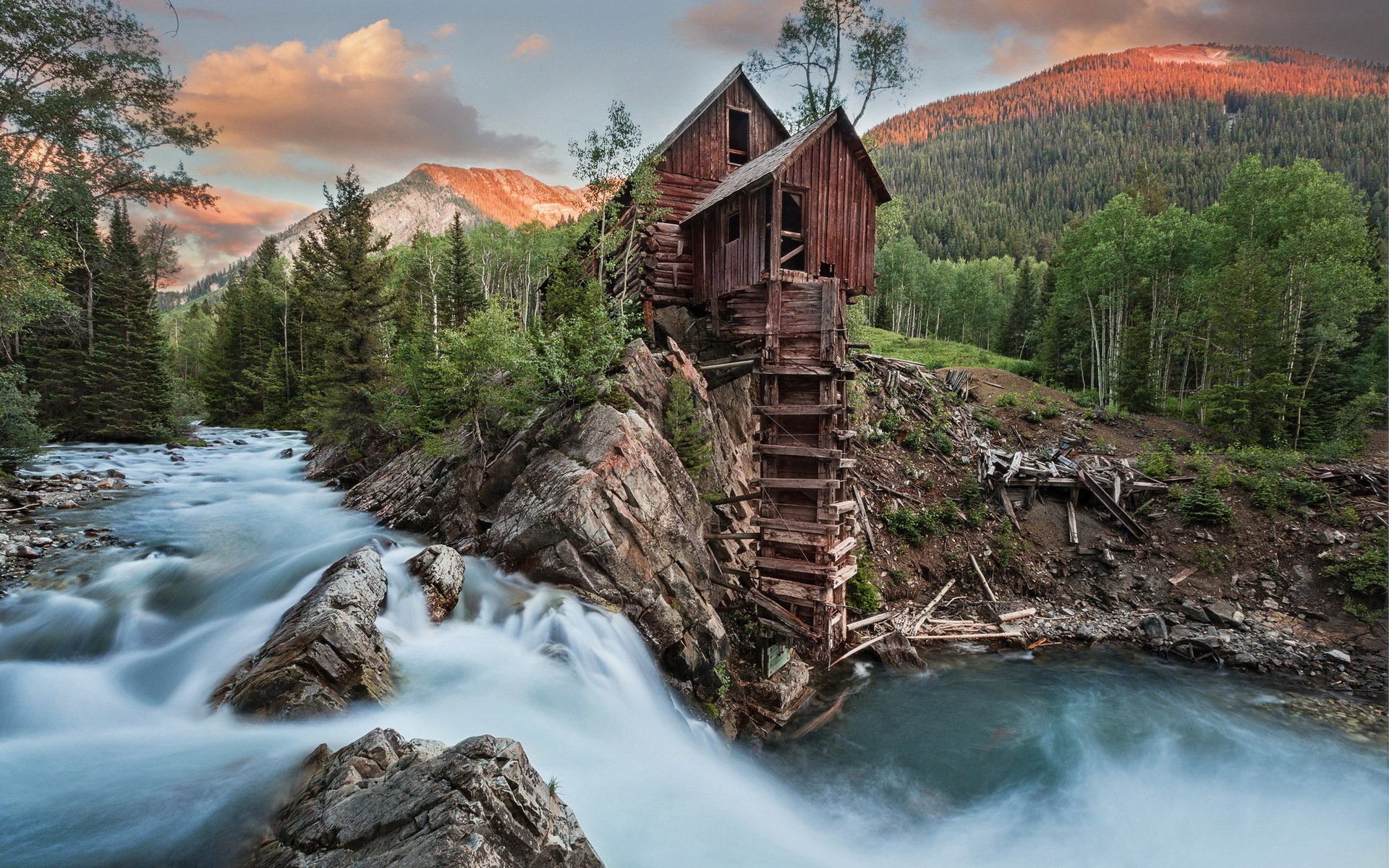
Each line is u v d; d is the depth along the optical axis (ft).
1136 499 75.61
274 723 25.52
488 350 58.65
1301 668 54.29
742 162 77.41
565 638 37.35
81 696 29.19
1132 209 129.90
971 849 32.94
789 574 52.65
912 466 80.89
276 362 170.71
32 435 79.10
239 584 42.55
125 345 123.44
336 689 27.55
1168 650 57.41
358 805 17.22
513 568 45.19
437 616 38.29
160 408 129.59
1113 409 115.55
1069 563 70.03
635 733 35.04
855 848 32.76
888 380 96.43
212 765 22.36
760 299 55.57
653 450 48.88
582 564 42.75
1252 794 38.06
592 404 50.70
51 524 56.08
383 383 84.58
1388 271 125.18
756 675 48.57
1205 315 121.29
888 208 100.78
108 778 21.66
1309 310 106.42
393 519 61.67
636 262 70.69
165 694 30.22
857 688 50.42
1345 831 34.81
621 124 67.56
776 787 37.93
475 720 29.27
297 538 55.62
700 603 44.93
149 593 41.14
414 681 31.60
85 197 76.64
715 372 62.95
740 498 53.36
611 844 24.34
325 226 105.70
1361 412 96.02
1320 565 63.82
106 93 73.41
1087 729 44.96
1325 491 69.41
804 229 55.16
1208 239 122.21
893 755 41.55
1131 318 137.90
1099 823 35.19
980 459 79.82
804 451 50.80
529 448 53.01
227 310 216.33
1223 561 67.10
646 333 66.90
